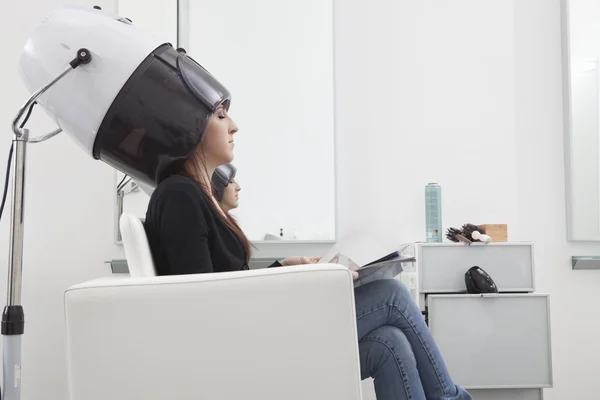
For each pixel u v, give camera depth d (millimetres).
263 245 3193
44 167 3145
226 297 1277
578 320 3258
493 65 3316
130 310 1269
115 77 1690
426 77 3299
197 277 1297
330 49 3240
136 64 1695
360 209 3248
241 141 3197
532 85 3314
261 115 3211
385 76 3289
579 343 3254
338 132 3264
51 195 3145
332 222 3188
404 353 1718
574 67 3297
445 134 3287
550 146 3299
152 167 1756
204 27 3213
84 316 1268
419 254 2883
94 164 3168
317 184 3197
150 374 1268
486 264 2893
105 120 1703
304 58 3232
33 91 1826
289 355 1279
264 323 1278
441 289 2881
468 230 2988
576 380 3248
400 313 1771
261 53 3227
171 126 1705
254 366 1275
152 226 1571
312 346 1282
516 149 3297
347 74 3283
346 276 1294
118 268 3051
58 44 1744
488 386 2766
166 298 1273
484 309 2785
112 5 3213
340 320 1289
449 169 3279
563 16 3309
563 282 3268
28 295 3100
